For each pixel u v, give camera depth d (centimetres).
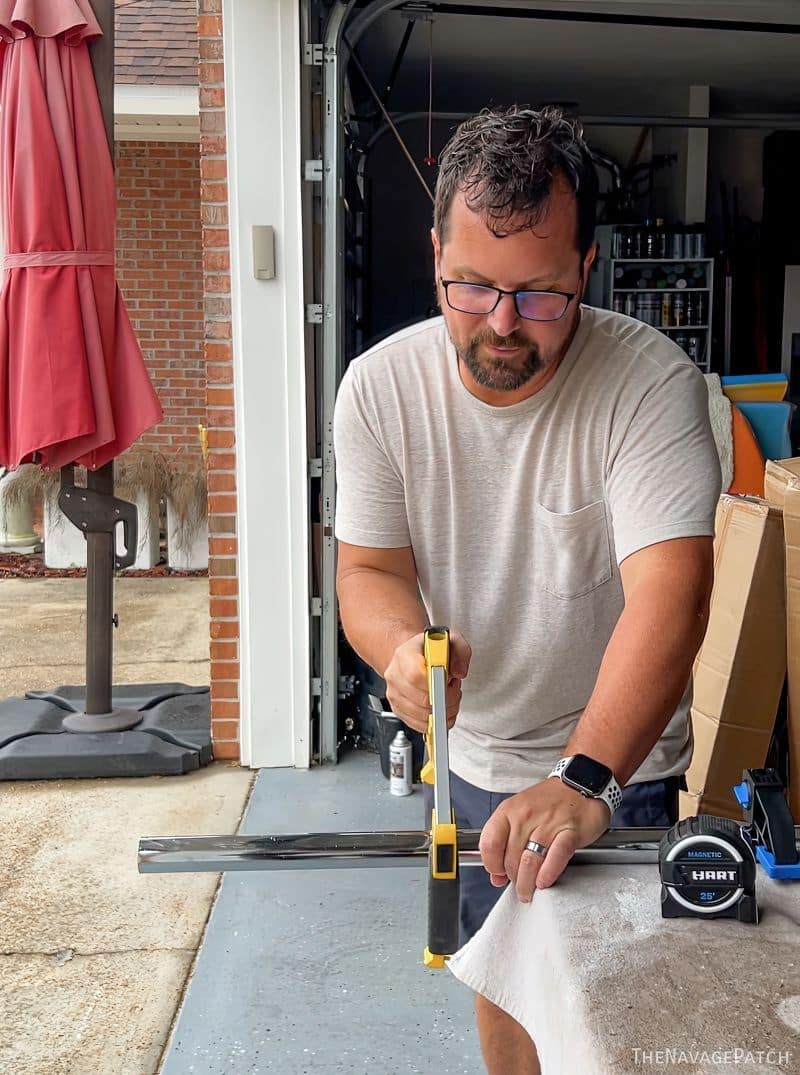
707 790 241
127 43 660
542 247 114
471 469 145
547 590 148
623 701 115
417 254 718
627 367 135
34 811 327
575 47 546
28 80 326
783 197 701
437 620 158
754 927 90
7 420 340
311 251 345
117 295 347
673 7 452
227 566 356
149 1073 205
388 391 145
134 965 244
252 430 346
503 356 122
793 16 475
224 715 364
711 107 702
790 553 231
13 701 406
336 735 363
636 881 99
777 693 239
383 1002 227
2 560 730
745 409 427
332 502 351
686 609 123
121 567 379
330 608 354
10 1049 213
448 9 449
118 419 353
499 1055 152
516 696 158
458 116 546
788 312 702
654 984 81
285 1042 213
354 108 505
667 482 131
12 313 333
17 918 264
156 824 316
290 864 102
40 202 327
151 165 760
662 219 689
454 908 96
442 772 97
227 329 346
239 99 332
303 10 329
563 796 104
